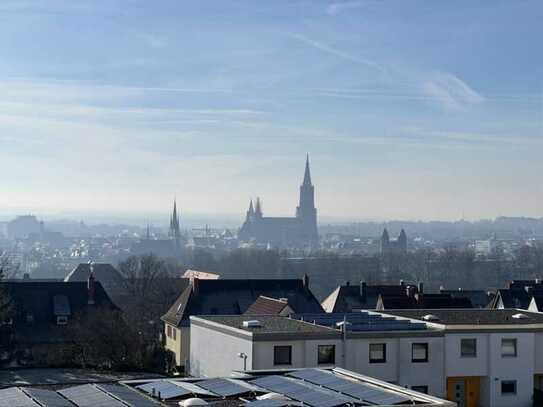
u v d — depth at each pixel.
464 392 51.81
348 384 33.12
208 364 53.94
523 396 52.16
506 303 94.75
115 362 73.31
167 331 85.44
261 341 47.19
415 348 50.41
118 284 137.00
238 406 29.11
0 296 78.94
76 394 30.89
